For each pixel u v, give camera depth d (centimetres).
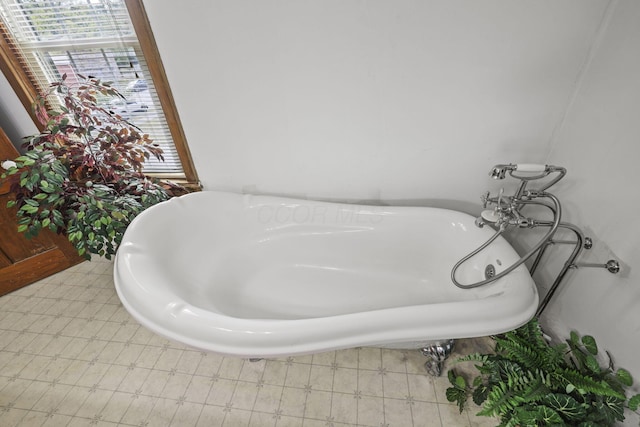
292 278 153
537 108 114
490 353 125
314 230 150
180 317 89
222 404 115
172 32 116
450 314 88
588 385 86
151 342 140
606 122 92
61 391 121
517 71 108
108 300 163
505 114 117
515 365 99
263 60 118
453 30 104
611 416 83
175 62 123
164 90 133
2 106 150
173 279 120
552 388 93
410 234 141
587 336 97
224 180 158
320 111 128
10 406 117
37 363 132
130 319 152
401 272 149
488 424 106
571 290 109
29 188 129
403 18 104
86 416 113
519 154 125
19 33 137
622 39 86
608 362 93
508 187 133
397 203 151
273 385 120
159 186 157
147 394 119
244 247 154
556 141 117
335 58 115
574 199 106
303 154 142
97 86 133
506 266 111
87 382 124
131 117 156
